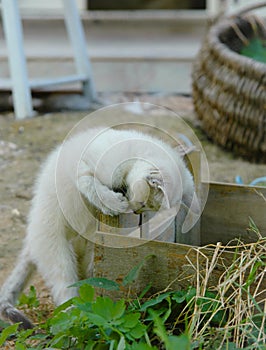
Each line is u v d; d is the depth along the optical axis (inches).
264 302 46.4
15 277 58.0
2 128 104.0
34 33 131.2
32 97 116.8
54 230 55.9
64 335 46.6
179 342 40.1
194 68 106.4
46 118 109.6
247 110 91.7
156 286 49.4
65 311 50.9
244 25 112.1
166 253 48.7
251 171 88.4
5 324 54.4
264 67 90.0
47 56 129.9
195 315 45.9
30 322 54.4
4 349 51.0
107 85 130.3
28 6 141.3
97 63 129.4
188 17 129.1
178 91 129.6
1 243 70.3
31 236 57.1
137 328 44.9
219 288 46.5
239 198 57.2
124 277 49.8
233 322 46.4
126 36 131.8
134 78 129.7
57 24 130.1
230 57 94.7
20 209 77.7
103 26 131.3
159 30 131.0
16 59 108.0
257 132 91.1
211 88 98.0
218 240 58.4
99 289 50.4
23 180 85.4
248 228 57.2
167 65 128.9
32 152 94.3
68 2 116.0
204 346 45.3
